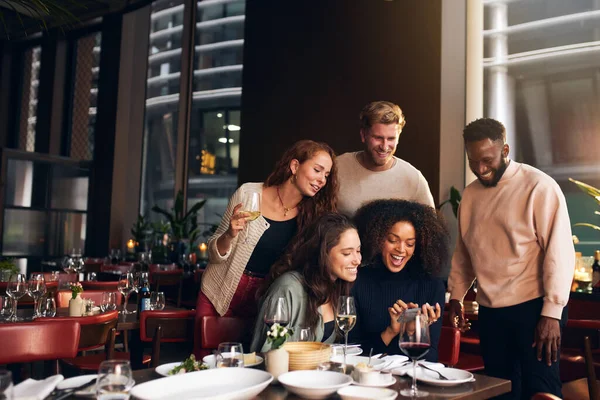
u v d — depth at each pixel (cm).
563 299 222
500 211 241
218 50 775
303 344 175
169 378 141
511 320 237
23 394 135
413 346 151
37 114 871
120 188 796
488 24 507
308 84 573
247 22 631
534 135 488
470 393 151
